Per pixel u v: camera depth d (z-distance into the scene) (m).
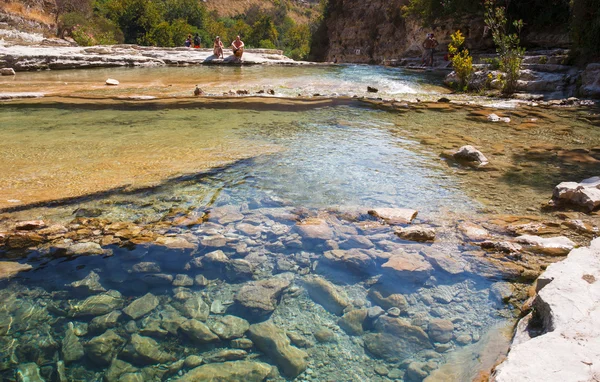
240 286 2.94
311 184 4.74
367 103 9.91
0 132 6.79
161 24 56.69
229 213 4.01
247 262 3.23
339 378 2.17
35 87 11.43
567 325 2.18
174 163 5.31
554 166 5.55
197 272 3.09
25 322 2.54
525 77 11.93
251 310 2.69
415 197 4.47
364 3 43.28
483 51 21.97
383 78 14.18
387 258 3.30
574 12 12.61
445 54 22.89
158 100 9.75
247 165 5.30
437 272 3.12
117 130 7.02
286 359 2.29
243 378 2.14
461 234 3.66
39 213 3.89
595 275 2.65
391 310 2.71
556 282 2.56
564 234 3.67
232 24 102.38
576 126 7.88
